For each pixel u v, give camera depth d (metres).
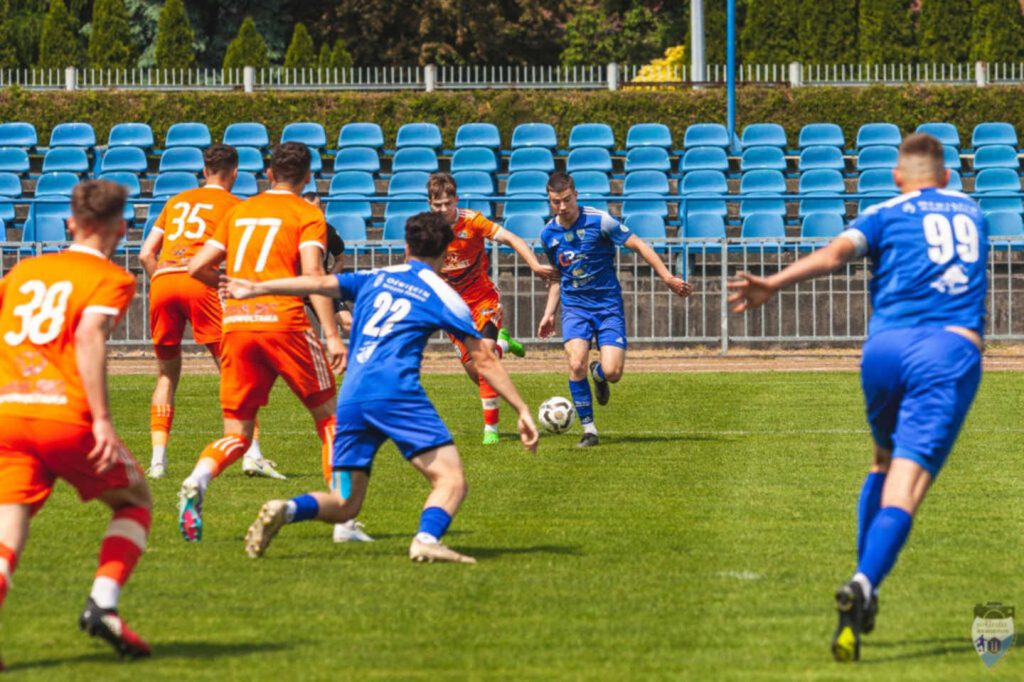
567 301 32.44
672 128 75.31
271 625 16.05
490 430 32.66
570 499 24.95
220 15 114.38
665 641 15.37
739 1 98.31
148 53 110.62
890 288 15.75
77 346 14.30
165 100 76.81
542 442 32.84
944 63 89.56
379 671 14.16
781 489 25.94
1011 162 69.56
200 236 27.62
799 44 91.56
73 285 14.56
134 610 16.77
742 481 26.89
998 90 75.56
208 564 19.36
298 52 95.25
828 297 56.00
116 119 76.81
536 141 71.31
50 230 64.19
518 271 57.78
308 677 13.94
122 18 96.69
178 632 15.75
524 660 14.57
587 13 117.69
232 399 21.92
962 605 17.16
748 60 91.81
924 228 15.76
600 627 15.94
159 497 25.34
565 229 31.80
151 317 28.00
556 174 31.78
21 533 14.42
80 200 14.81
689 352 56.25
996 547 20.75
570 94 76.38
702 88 76.44
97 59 96.00
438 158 71.81
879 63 90.69
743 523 22.55
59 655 14.79
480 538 21.36
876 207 16.09
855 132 75.56
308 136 72.38
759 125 71.12
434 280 19.23
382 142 71.81
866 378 15.86
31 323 14.56
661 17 120.50
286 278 19.98
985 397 40.97
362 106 76.38
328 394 22.39
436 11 115.44
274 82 82.44
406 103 76.31
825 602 17.17
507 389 19.03
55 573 18.78
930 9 90.56
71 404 14.46
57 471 14.61
